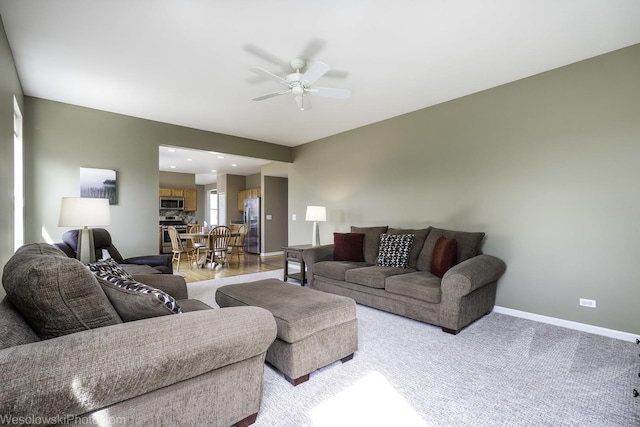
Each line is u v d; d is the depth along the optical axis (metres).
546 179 3.08
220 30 2.37
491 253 3.47
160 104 3.97
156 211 4.63
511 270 3.32
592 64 2.81
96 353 1.03
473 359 2.30
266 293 2.46
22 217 3.58
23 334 1.13
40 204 3.77
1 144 2.25
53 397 0.94
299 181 6.23
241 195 9.88
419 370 2.14
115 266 1.89
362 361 2.27
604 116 2.76
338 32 2.40
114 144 4.28
